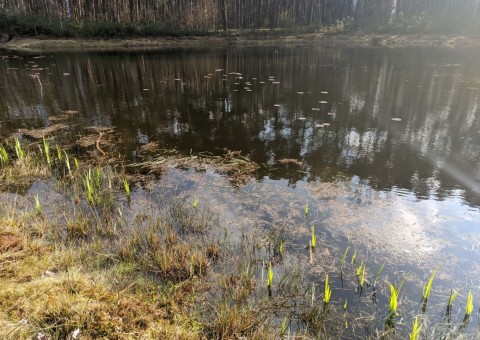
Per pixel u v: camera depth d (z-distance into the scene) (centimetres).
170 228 405
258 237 395
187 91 1234
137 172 575
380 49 2719
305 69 1697
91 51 2652
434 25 3447
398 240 391
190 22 3694
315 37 3619
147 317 259
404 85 1261
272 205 469
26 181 525
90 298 266
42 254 332
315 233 407
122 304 265
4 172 548
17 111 963
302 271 340
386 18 4138
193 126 835
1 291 262
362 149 678
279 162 618
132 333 239
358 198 488
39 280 281
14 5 3378
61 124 841
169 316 267
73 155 647
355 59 2064
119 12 3725
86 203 465
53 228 394
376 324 278
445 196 493
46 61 2005
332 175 564
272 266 346
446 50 2562
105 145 705
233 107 1009
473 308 294
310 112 945
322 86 1282
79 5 3684
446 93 1123
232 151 673
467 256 363
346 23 3969
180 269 329
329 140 730
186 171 579
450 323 278
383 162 616
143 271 328
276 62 1986
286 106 1011
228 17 4272
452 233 403
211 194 500
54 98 1119
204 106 1023
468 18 3500
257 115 924
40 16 3356
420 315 285
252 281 321
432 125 819
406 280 329
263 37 3641
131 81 1423
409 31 3488
